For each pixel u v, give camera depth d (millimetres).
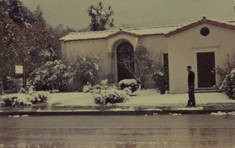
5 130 11633
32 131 11273
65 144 8797
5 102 20516
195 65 23031
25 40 34375
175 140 8969
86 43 30547
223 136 9375
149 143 8641
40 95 21250
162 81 25656
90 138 9578
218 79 22531
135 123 12633
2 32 29703
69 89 29203
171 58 23359
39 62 36250
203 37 22969
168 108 16109
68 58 30594
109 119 14211
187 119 13398
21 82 31438
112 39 29078
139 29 30375
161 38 28188
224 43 22688
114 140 9172
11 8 40688
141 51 28062
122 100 19734
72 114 16688
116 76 29828
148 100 20234
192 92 16391
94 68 29156
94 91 20453
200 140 8875
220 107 15797
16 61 30531
